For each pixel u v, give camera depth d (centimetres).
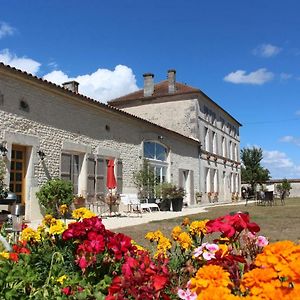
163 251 314
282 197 2469
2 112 1034
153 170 1872
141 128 1806
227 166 3306
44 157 1180
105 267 260
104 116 1517
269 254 155
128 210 1603
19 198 1103
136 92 2903
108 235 282
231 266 185
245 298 136
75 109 1347
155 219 1227
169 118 2622
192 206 2278
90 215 341
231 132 3566
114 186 1451
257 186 4322
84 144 1382
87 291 229
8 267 240
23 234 326
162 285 181
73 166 1345
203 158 2672
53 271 255
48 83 1180
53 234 311
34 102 1155
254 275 144
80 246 266
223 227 217
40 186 1159
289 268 143
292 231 876
